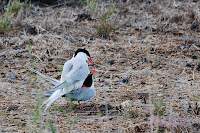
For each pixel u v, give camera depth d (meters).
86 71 8.79
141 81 10.68
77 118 8.43
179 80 10.71
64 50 12.88
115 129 7.86
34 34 14.24
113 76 11.05
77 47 13.24
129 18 15.59
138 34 14.41
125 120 8.33
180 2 17.16
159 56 12.48
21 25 14.66
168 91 9.94
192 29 14.82
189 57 12.43
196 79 10.78
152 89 10.10
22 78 10.81
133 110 8.61
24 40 13.50
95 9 16.02
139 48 13.15
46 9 16.52
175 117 8.39
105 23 14.41
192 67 11.62
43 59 12.24
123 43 13.63
